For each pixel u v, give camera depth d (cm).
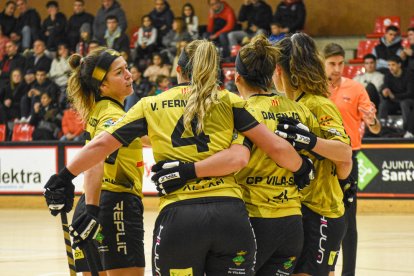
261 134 718
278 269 756
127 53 3188
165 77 2755
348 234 1145
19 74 3103
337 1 3562
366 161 2434
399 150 2398
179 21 3123
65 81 3020
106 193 871
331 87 1209
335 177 812
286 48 819
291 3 3150
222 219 681
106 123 838
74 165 715
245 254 691
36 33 3388
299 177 750
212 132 704
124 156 872
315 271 798
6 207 2780
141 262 884
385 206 2420
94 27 3272
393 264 1475
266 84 773
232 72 2981
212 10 3198
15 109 3089
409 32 2842
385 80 2712
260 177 751
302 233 762
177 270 687
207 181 695
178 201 691
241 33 3128
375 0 3519
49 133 2872
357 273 1379
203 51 711
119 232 870
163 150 707
